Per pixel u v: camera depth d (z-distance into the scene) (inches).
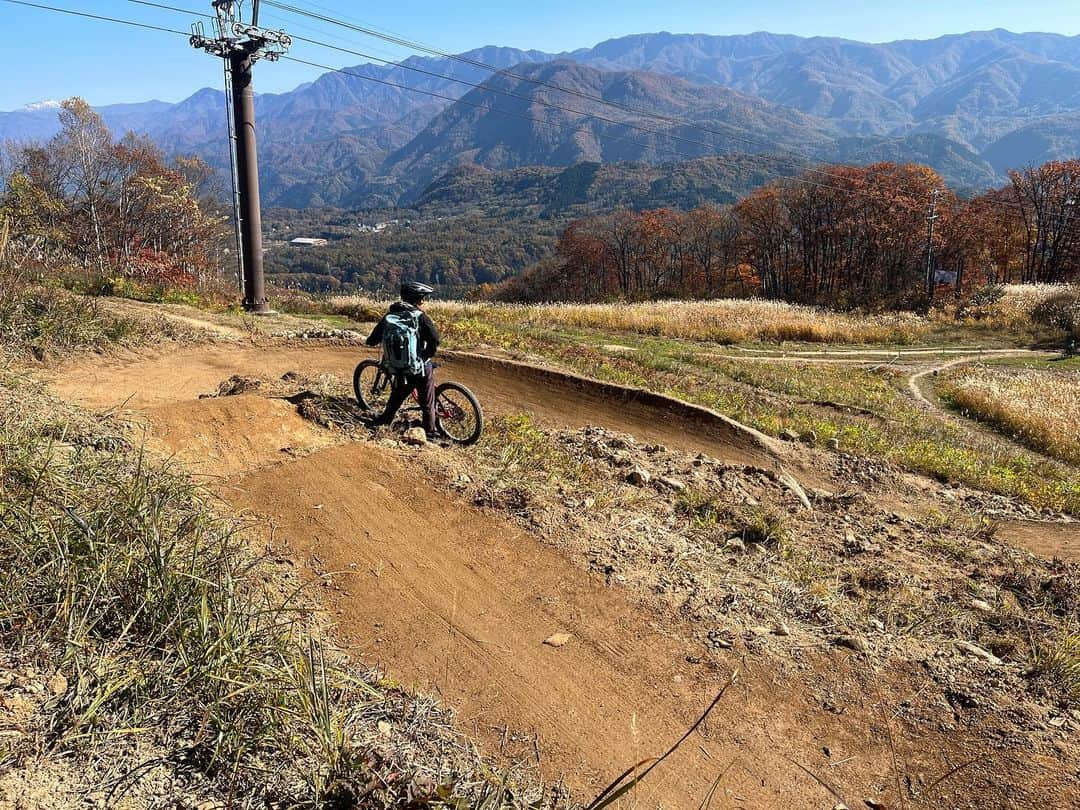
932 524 319.6
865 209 2615.7
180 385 343.3
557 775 127.8
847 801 130.3
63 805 86.7
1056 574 267.3
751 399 578.2
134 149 1784.0
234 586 137.8
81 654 111.5
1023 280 2556.6
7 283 334.3
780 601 199.3
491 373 489.4
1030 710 156.9
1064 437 607.8
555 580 193.2
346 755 106.0
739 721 148.3
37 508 137.5
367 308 753.0
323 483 225.9
